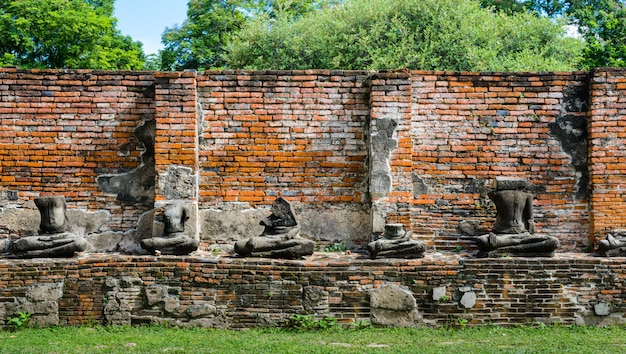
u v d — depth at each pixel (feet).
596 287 29.60
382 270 29.35
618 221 32.55
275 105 33.55
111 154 33.45
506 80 33.68
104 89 33.53
